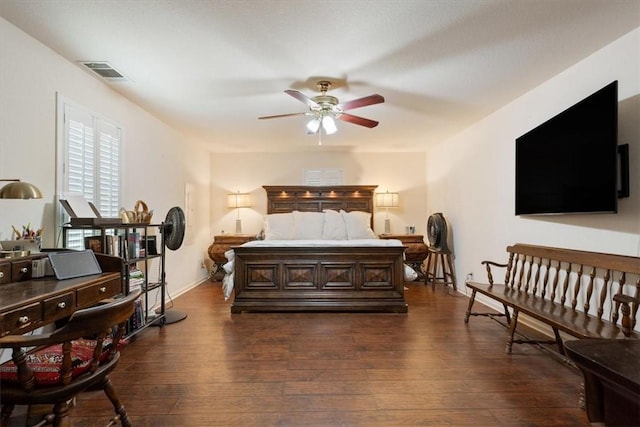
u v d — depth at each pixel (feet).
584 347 2.58
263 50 7.89
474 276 14.35
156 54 8.09
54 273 6.50
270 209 19.66
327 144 18.19
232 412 6.10
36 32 7.15
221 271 18.52
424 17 6.63
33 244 6.87
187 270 16.52
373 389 6.88
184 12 6.43
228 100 11.25
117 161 10.61
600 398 2.46
